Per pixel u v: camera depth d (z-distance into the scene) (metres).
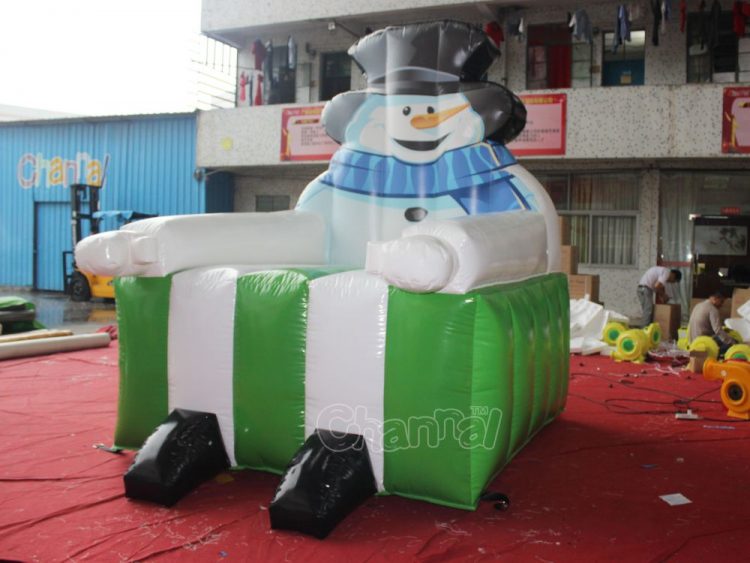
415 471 2.94
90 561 2.43
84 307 13.17
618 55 12.89
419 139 4.25
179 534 2.67
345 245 4.37
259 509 2.93
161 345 3.41
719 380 6.23
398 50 4.31
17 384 5.65
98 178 15.98
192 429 3.20
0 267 17.39
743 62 11.97
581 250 12.70
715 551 2.58
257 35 15.20
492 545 2.61
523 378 3.29
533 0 12.21
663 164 12.09
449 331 2.84
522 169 4.19
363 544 2.61
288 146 13.27
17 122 16.58
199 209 14.84
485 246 2.95
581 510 2.98
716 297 7.75
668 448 3.97
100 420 4.40
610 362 7.32
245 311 3.20
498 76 13.10
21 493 3.08
